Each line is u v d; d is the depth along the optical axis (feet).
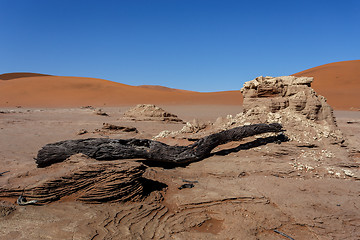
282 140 35.53
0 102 200.13
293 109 41.06
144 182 22.99
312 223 17.65
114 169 20.42
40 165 25.34
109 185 19.61
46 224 16.26
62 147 25.75
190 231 16.88
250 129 33.76
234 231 16.71
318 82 288.51
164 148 28.73
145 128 76.89
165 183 24.47
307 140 35.35
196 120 47.21
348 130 66.28
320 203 20.48
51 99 232.12
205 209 19.86
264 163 29.27
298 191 22.72
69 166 23.53
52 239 14.73
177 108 193.98
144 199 20.84
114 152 26.55
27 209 18.15
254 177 26.21
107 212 18.16
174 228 17.01
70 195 19.98
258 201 20.74
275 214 18.83
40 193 19.25
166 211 19.31
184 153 29.48
